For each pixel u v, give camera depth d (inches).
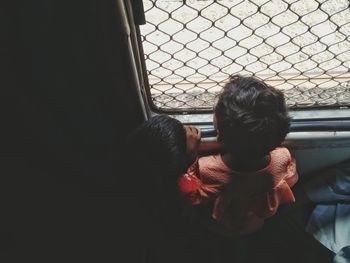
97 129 58.0
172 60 57.1
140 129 50.1
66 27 44.6
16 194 67.4
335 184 61.1
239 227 59.7
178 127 50.1
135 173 53.2
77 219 67.9
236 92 45.9
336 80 56.9
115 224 67.5
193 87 56.9
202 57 56.5
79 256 67.2
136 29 46.2
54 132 59.8
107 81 49.7
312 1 59.4
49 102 55.1
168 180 51.8
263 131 45.8
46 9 43.8
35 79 52.0
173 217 58.9
